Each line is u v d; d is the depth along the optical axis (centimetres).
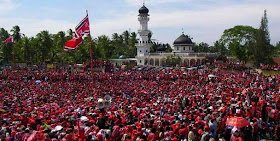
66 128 2389
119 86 6244
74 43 5094
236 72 8469
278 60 13588
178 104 3703
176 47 16238
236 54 13350
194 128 2305
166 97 4459
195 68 10012
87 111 3203
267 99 3794
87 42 16075
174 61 13775
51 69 10219
